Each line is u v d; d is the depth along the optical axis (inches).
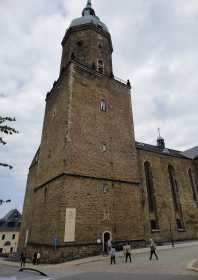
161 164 1407.5
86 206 891.4
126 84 1338.6
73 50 1282.0
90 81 1156.5
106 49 1337.4
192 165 1611.7
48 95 1368.1
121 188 1037.2
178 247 954.7
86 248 829.2
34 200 1166.3
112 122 1152.8
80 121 1023.0
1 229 2480.3
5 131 394.3
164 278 441.1
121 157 1107.9
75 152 947.3
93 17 1414.9
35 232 1033.5
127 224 984.9
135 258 736.3
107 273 532.4
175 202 1374.3
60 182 894.4
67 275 530.6
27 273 193.8
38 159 1285.7
